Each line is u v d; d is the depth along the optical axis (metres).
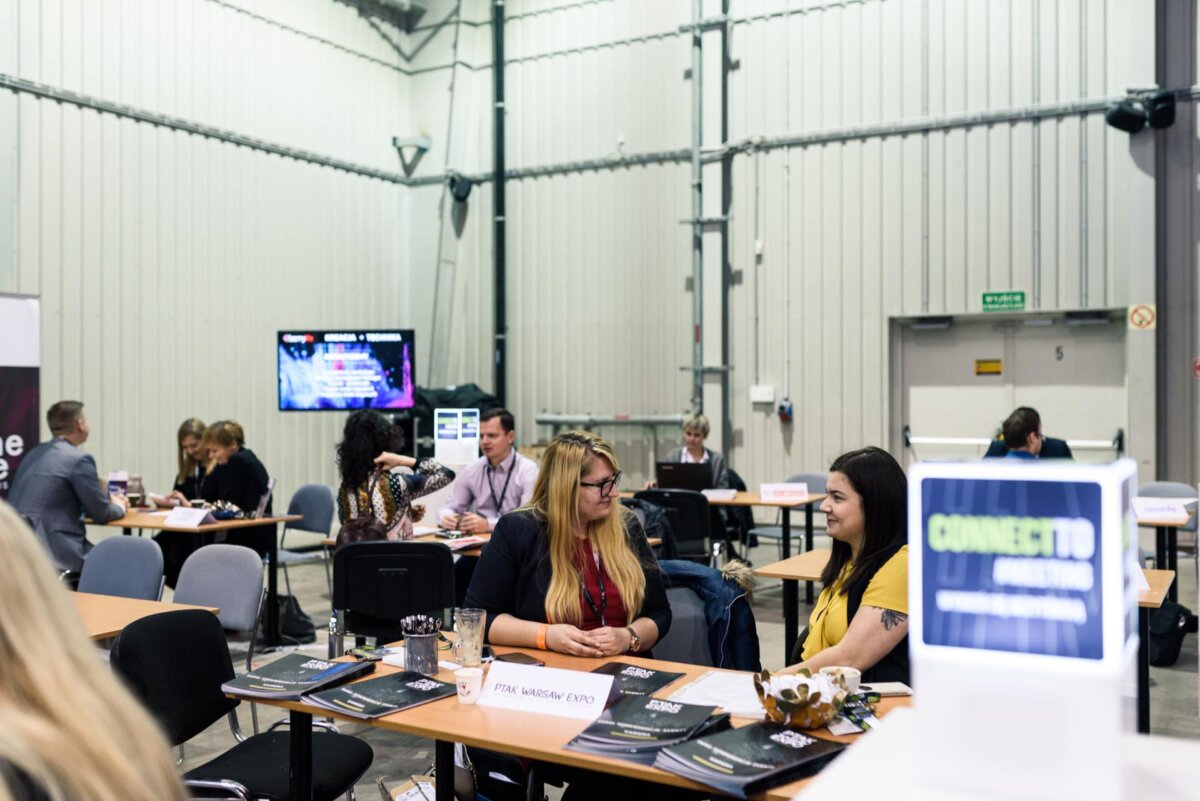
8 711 0.87
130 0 7.44
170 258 7.74
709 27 8.66
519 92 9.56
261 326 8.48
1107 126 7.37
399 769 3.49
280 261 8.64
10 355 5.10
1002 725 0.73
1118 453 7.56
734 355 8.73
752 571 2.82
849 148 8.23
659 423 8.95
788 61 8.44
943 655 0.76
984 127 7.75
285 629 5.46
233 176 8.24
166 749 0.97
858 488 2.39
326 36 9.06
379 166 9.64
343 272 9.25
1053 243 7.55
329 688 2.16
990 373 7.99
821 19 8.30
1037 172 7.59
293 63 8.75
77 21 7.09
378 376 7.79
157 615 2.45
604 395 9.22
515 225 9.61
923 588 0.77
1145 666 3.24
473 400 8.78
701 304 8.74
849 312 8.26
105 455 7.29
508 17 9.59
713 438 8.73
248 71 8.34
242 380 8.31
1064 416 7.75
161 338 7.68
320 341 7.83
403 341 7.79
